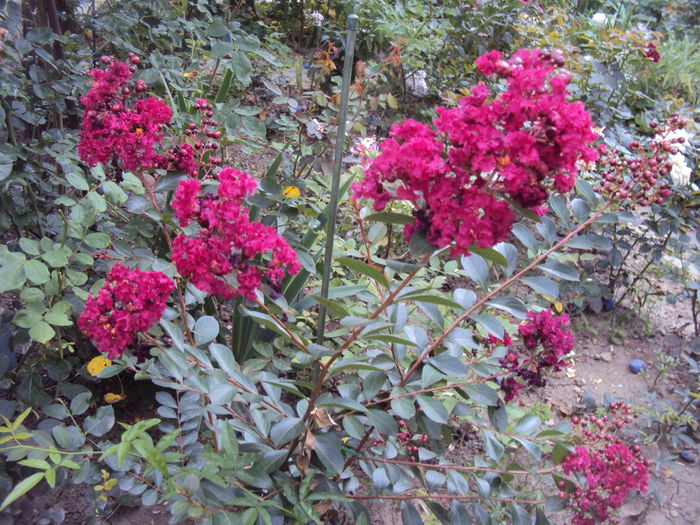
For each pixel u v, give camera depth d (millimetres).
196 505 547
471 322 1048
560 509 676
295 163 1140
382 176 521
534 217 538
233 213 533
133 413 868
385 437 733
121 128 665
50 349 797
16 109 881
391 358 690
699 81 2197
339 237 1121
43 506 741
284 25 2172
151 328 659
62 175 942
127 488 666
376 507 831
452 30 1822
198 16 1714
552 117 482
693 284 1188
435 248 506
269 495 614
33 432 616
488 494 675
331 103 1173
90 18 1143
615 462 655
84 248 795
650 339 1269
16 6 831
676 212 1196
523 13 1978
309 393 909
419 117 1750
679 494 935
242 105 1536
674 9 3225
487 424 819
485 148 476
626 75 1715
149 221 879
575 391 1107
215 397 583
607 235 1425
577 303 1266
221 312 1021
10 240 1008
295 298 883
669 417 1016
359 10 1860
